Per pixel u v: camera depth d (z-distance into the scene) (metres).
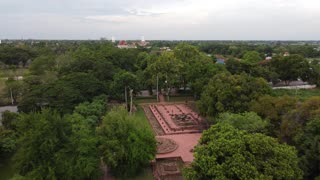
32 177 29.06
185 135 52.25
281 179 23.88
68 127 33.38
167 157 41.31
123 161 35.97
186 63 84.12
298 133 32.66
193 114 65.19
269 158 25.06
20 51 124.62
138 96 83.31
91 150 33.53
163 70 77.75
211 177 24.91
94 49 139.38
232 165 23.84
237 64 88.00
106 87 68.62
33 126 31.62
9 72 99.12
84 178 33.34
